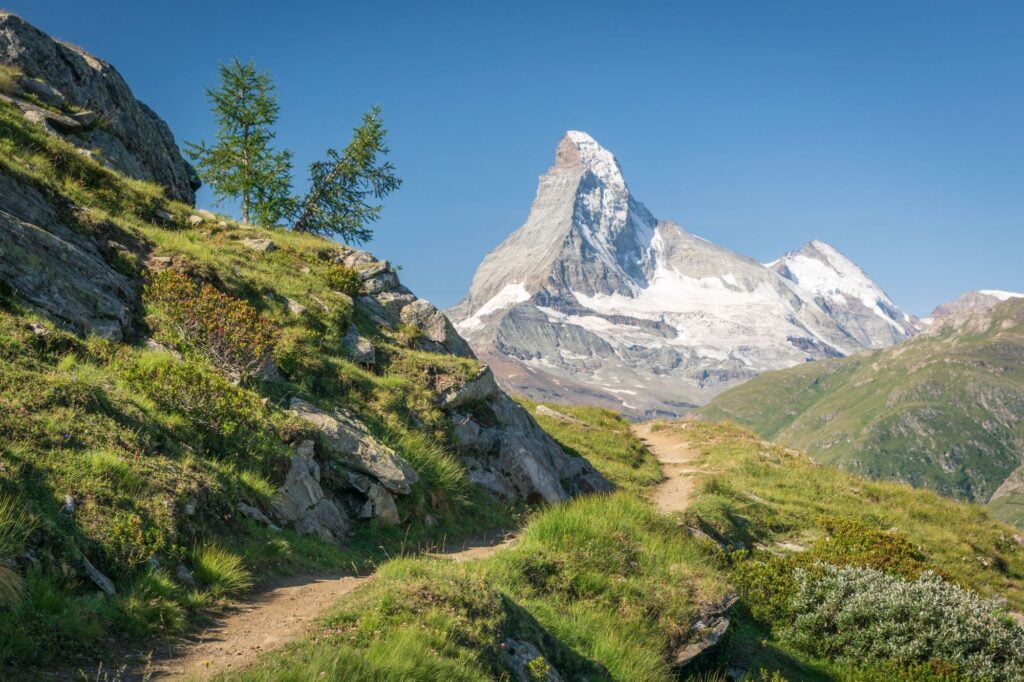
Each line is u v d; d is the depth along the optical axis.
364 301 30.03
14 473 9.49
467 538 18.98
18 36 32.78
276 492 14.59
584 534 16.19
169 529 10.69
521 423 27.20
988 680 15.20
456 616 9.90
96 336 16.28
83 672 7.36
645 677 12.02
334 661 7.77
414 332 29.27
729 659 14.80
